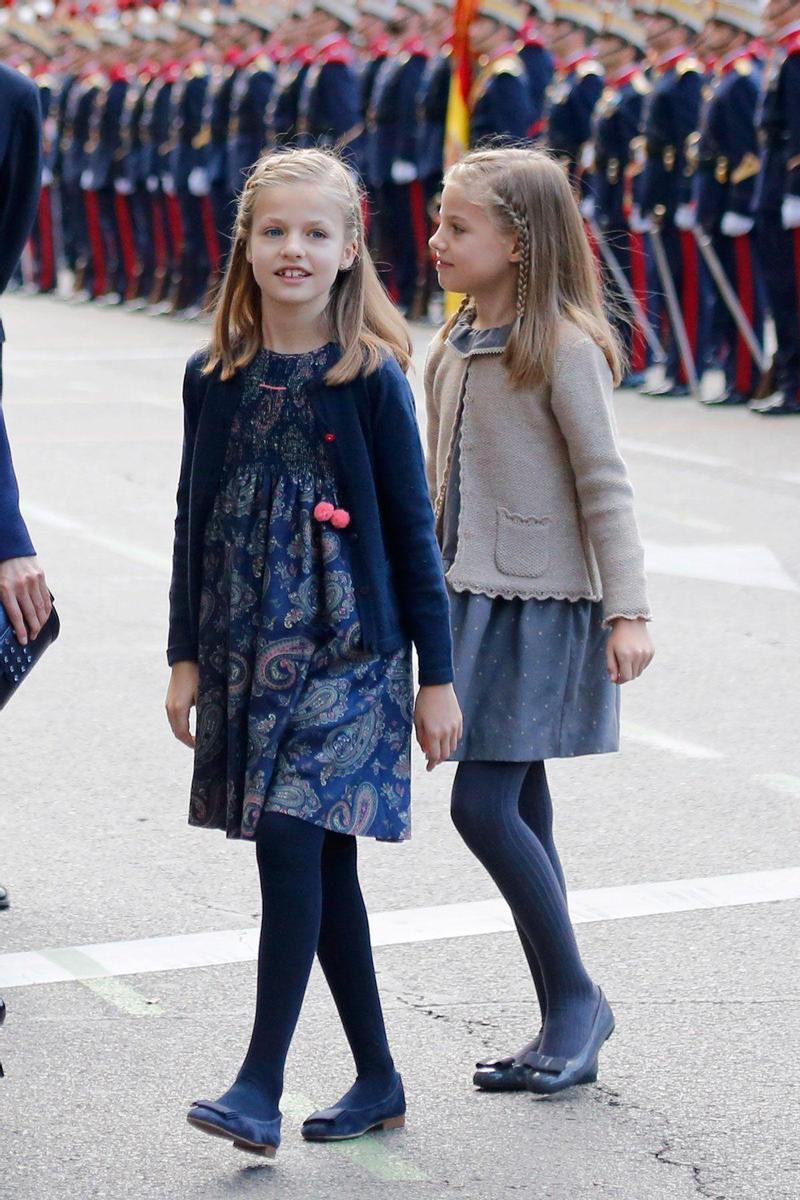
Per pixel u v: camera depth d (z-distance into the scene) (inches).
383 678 558.9
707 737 977.5
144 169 3221.0
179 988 682.2
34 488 1593.3
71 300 3474.4
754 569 1320.1
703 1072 624.7
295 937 549.6
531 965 631.8
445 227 605.0
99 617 1188.5
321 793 545.6
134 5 3277.6
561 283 601.0
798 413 1985.7
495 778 605.6
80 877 787.4
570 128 2244.1
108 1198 542.9
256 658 552.1
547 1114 596.1
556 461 602.9
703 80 2075.5
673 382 2133.4
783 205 1935.3
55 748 951.6
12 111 646.5
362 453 552.7
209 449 562.3
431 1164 564.7
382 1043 585.0
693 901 765.9
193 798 572.4
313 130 2751.0
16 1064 624.1
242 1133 541.6
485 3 2369.6
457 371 610.9
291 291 547.5
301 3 2807.6
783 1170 563.5
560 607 605.0
